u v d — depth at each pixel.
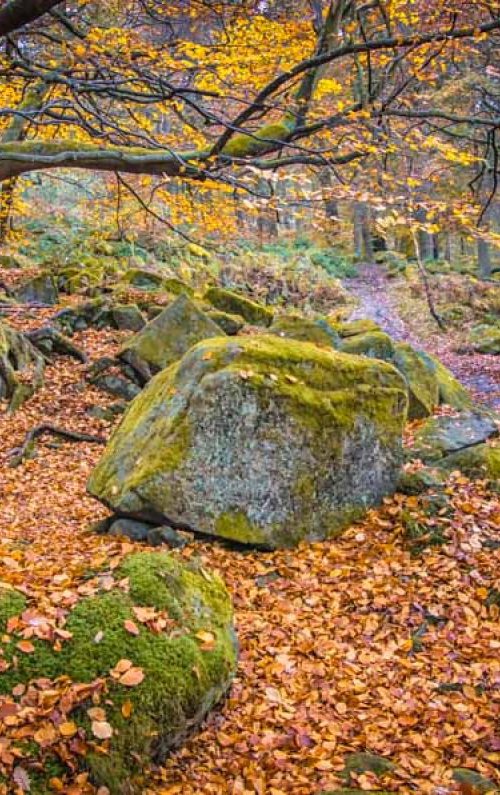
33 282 16.03
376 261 37.19
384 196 6.02
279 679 4.45
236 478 6.10
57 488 8.83
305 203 5.38
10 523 7.46
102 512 7.93
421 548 6.00
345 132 5.75
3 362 11.31
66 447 10.25
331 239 32.97
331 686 4.44
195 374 6.43
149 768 3.24
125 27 6.94
